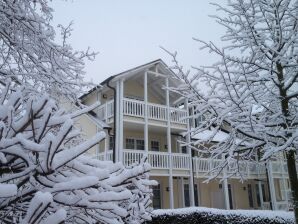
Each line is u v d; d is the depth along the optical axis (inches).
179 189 676.1
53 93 214.1
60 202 64.7
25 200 70.6
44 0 208.1
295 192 220.2
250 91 221.5
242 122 228.7
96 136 65.2
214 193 751.1
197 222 382.3
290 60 250.7
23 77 198.2
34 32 193.6
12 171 71.7
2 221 75.3
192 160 627.8
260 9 258.1
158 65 624.1
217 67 227.1
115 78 565.3
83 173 70.6
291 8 254.7
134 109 569.3
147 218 115.4
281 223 329.1
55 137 58.9
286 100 240.8
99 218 73.7
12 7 183.0
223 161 249.4
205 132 719.7
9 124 63.2
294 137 205.6
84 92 222.5
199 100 229.8
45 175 63.1
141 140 662.5
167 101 625.0
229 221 363.9
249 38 254.5
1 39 196.9
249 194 832.9
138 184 83.6
